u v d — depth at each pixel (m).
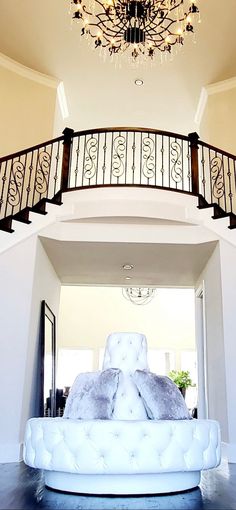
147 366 3.37
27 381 4.45
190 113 7.12
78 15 4.44
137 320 11.60
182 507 2.53
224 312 4.61
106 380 3.03
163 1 4.23
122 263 5.88
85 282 7.11
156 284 7.12
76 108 7.09
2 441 4.03
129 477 2.80
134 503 2.60
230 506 2.56
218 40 5.60
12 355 4.30
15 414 4.14
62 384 10.90
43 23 5.42
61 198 4.96
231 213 4.80
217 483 3.21
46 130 6.20
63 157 5.15
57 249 5.29
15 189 5.58
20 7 5.20
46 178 5.83
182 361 11.44
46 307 5.43
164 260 5.67
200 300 6.92
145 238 4.94
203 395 6.41
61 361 11.09
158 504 2.59
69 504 2.54
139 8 4.11
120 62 6.04
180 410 2.97
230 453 4.17
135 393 3.10
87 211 4.80
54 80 6.43
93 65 6.13
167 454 2.70
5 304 4.42
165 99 6.83
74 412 2.94
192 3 4.26
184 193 4.93
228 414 4.29
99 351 11.27
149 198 4.79
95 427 2.70
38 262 4.90
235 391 4.34
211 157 6.00
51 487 2.94
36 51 5.89
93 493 2.78
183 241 4.93
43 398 4.95
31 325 4.61
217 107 6.34
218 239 4.82
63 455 2.70
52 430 2.77
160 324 11.63
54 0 5.09
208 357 5.49
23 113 6.09
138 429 2.70
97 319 11.49
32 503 2.56
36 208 4.81
